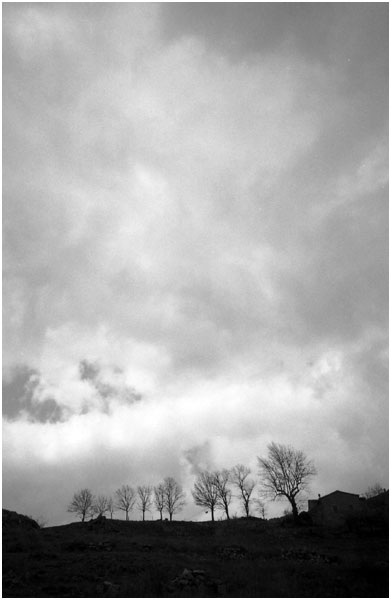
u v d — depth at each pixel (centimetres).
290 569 2944
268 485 7938
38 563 3145
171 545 4484
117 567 3006
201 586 2450
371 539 5088
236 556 3844
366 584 2430
